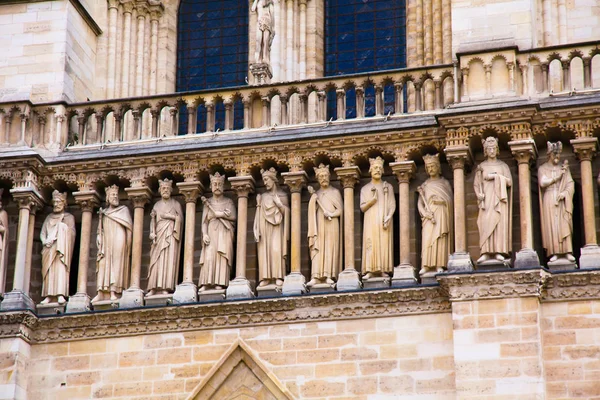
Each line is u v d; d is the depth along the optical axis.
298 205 92.75
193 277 93.88
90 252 95.94
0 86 100.38
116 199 95.44
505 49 91.88
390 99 104.75
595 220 89.25
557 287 87.00
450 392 86.56
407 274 89.50
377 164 92.00
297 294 90.06
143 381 90.81
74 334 92.69
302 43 107.12
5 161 96.12
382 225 90.88
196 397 89.69
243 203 93.50
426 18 104.31
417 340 87.94
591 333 85.81
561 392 85.12
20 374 91.62
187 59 110.38
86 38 105.06
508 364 85.00
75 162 96.25
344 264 91.75
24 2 102.06
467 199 90.62
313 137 93.00
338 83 95.69
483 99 91.56
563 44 93.19
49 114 98.88
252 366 89.69
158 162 95.44
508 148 90.75
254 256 93.38
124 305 92.62
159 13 110.38
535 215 90.62
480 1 94.81
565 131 90.06
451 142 90.62
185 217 94.62
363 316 89.06
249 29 109.56
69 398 91.44
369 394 87.62
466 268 87.50
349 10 108.75
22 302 92.88
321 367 88.75
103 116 98.94
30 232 95.62
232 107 97.00
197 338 91.00
